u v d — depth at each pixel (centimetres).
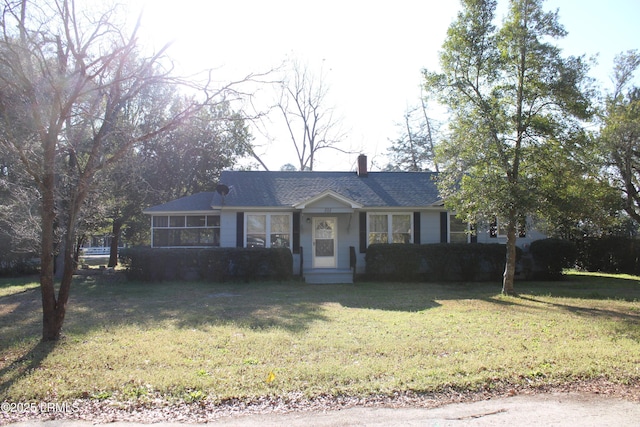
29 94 666
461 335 770
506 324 870
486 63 1255
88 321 914
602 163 1723
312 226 1864
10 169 1296
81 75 708
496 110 1223
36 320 947
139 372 564
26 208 1335
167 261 1716
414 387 510
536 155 1227
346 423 426
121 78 738
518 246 1873
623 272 2192
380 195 1930
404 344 702
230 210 1825
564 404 475
